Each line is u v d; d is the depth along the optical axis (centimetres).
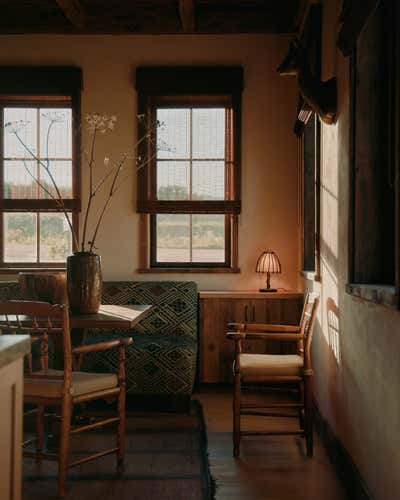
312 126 482
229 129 539
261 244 534
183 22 510
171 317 498
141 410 446
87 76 539
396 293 197
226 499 277
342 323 316
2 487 162
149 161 536
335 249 337
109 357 440
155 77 531
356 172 280
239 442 341
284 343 498
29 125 540
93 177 537
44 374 302
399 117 196
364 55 278
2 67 533
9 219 541
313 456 342
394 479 213
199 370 502
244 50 537
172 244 543
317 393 405
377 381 239
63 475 280
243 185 535
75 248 434
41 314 286
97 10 527
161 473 314
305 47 446
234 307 501
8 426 166
